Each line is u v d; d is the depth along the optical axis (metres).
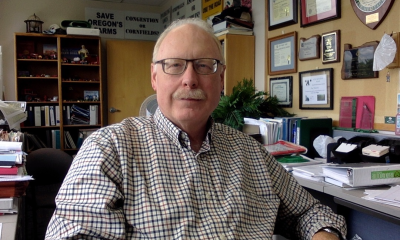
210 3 3.89
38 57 4.43
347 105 2.24
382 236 1.67
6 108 2.62
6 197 1.28
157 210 0.90
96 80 4.88
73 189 0.88
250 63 3.12
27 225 2.77
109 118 4.87
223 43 3.07
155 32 5.42
